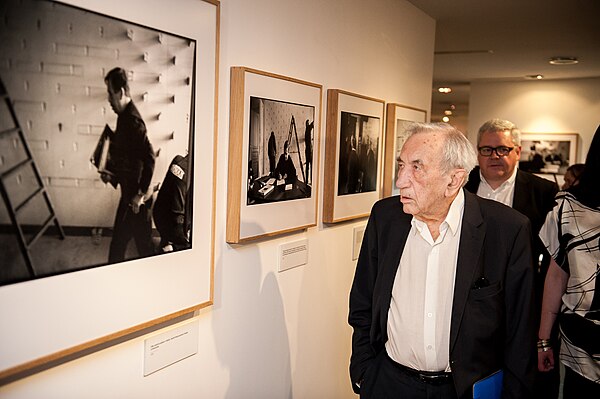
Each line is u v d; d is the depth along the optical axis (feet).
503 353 6.61
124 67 4.65
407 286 6.51
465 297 6.17
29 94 3.85
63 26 4.06
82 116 4.28
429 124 6.43
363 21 9.93
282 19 7.41
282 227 7.58
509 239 6.36
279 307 7.98
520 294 6.36
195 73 5.56
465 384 6.19
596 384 6.64
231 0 6.35
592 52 17.52
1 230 3.76
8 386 4.12
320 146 8.71
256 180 6.84
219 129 6.35
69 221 4.26
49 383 4.45
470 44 16.62
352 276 10.44
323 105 8.73
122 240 4.79
